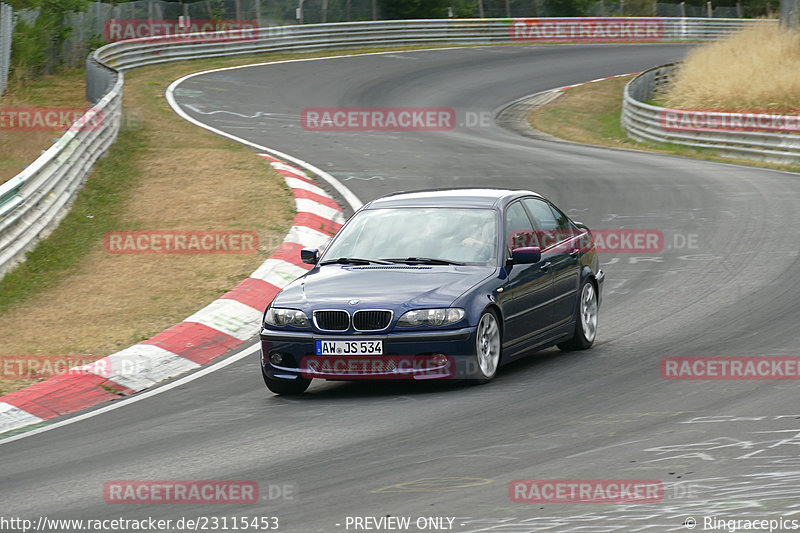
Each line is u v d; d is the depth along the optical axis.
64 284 49.44
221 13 167.12
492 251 32.38
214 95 120.75
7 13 114.62
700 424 24.67
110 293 47.25
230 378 34.66
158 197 66.81
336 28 166.00
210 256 52.59
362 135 100.38
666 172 76.62
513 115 125.75
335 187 69.81
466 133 108.62
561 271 34.62
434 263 32.03
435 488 21.02
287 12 172.25
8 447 28.25
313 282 31.84
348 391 31.61
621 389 29.00
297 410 29.36
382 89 135.50
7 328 42.62
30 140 82.12
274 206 62.50
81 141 69.25
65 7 137.25
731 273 45.50
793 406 25.86
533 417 26.47
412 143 95.50
